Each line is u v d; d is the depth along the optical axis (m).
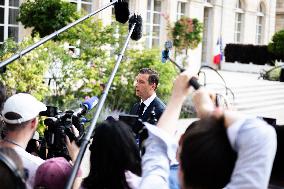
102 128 2.51
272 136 1.85
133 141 2.54
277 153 2.34
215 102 2.15
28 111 3.09
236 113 1.96
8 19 15.57
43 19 13.15
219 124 1.89
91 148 2.53
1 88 3.62
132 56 12.16
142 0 21.64
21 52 3.17
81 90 10.99
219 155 1.83
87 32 11.81
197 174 1.85
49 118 3.48
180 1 24.47
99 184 2.48
